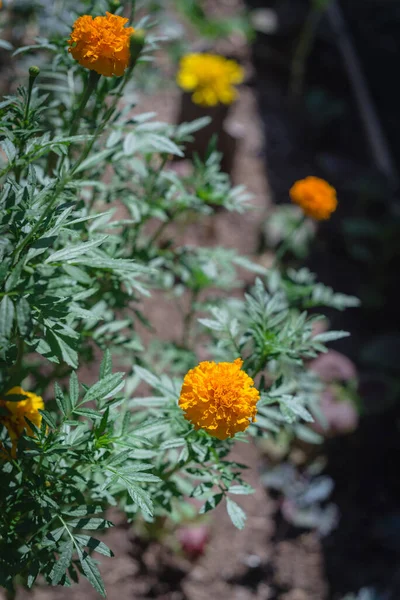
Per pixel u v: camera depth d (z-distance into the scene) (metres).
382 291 4.75
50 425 1.48
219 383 1.54
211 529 3.31
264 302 1.92
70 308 1.47
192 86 4.66
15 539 1.57
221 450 1.86
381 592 3.21
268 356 1.89
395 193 5.20
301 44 6.41
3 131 1.57
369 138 5.98
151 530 3.12
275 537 3.38
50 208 1.46
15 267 1.37
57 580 1.40
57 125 2.21
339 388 3.70
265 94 6.30
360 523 3.51
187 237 4.52
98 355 3.27
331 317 4.51
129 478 1.47
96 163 1.95
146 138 1.96
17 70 3.55
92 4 2.01
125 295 2.11
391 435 3.89
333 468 3.70
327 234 5.07
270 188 5.25
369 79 6.89
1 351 1.43
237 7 7.21
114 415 1.58
